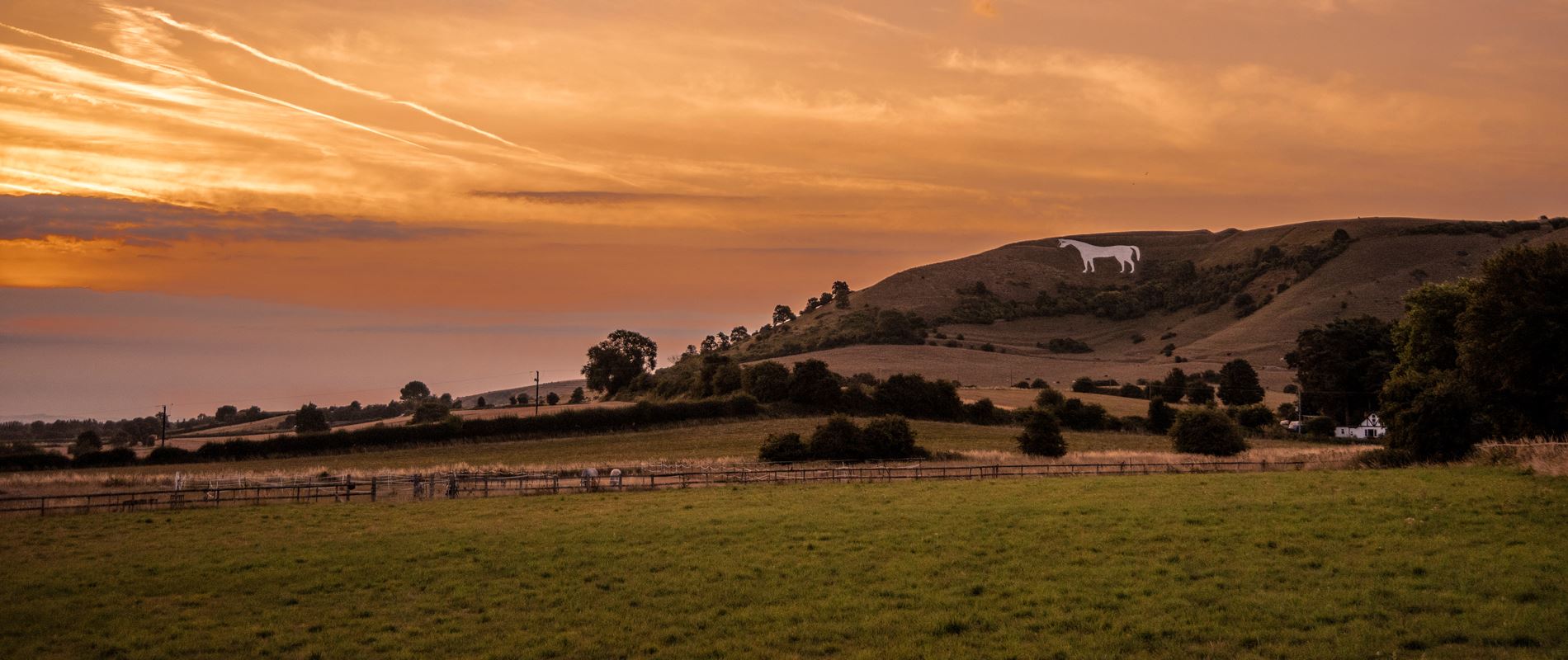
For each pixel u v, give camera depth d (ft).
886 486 144.87
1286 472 147.54
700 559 84.74
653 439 291.58
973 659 56.49
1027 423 234.38
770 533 96.22
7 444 308.60
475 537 99.45
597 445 279.90
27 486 179.01
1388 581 66.44
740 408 330.13
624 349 522.06
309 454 265.95
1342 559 73.56
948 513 105.81
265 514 123.65
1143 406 395.96
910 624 63.46
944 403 336.70
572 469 195.42
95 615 71.56
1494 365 155.84
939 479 161.38
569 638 63.21
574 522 108.47
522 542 95.45
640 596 72.95
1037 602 66.90
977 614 64.80
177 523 116.67
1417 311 204.23
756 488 146.51
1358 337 344.69
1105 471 173.47
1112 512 100.27
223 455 259.19
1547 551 70.38
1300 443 294.25
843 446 228.02
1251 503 100.94
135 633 67.10
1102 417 324.80
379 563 86.74
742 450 259.80
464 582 78.89
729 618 66.49
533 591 75.51
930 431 303.89
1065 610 64.75
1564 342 147.23
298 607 72.95
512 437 290.76
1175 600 65.16
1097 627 60.85
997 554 82.07
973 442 274.98
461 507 127.03
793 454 225.76
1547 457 118.62
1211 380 520.42
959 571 76.79
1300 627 58.70
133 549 97.81
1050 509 104.99
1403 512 89.71
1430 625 56.75
